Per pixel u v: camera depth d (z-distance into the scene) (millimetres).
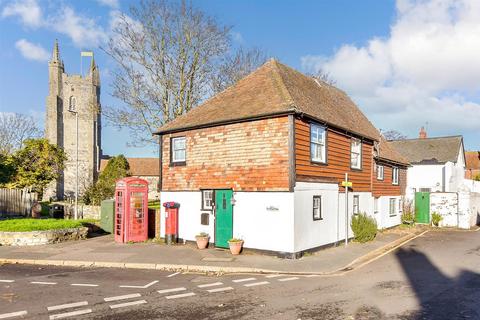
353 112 22859
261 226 13938
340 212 16672
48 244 15969
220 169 15375
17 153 28516
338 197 16500
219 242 15211
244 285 9805
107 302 8242
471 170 49781
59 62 62156
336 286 9703
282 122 13641
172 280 10375
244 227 14422
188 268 11891
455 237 20203
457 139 38781
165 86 26094
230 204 14875
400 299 8500
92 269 11867
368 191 19656
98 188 27516
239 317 7273
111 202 20062
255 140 14328
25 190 26406
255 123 14383
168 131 17516
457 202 25578
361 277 10773
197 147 16375
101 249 14766
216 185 15453
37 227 16062
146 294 8891
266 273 11406
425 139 40469
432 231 23219
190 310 7691
